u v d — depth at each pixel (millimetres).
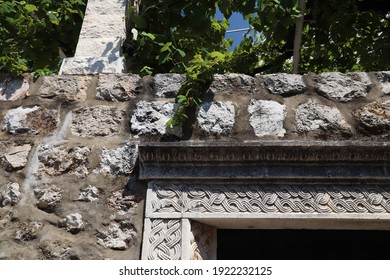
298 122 2135
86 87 2320
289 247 2877
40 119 2232
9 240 1929
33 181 2061
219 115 2162
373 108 2172
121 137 2150
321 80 2262
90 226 1940
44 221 1965
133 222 1940
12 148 2152
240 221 1942
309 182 1977
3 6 3092
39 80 2357
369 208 1910
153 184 1996
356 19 4246
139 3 3500
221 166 1999
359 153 1965
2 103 2295
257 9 3371
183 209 1929
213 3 3455
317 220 1914
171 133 2135
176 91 2264
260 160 1982
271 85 2250
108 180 2045
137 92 2277
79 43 2617
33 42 3619
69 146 2135
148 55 3260
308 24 4453
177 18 3553
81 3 3635
